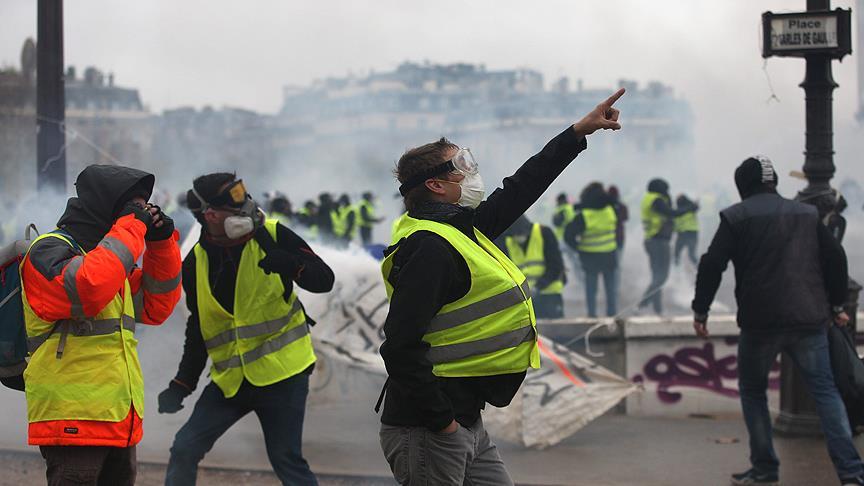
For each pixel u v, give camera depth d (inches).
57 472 150.9
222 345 195.9
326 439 298.2
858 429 290.2
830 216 281.3
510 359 136.1
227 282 194.2
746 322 242.2
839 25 272.5
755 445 247.9
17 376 156.3
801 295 236.8
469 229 140.6
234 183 191.5
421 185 140.6
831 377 237.1
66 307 145.3
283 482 195.2
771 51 274.8
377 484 251.1
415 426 136.4
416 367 130.0
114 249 146.4
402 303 130.5
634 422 327.9
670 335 338.6
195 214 192.7
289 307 197.2
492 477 141.9
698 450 286.7
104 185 154.0
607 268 541.0
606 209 543.8
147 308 165.0
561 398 289.6
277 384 194.7
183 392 198.7
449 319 135.0
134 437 153.8
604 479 254.4
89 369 149.6
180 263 165.2
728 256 241.9
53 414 148.8
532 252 413.4
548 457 278.7
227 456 274.1
